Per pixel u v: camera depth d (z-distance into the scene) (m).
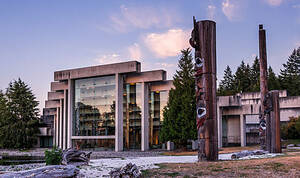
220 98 46.81
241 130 46.88
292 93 75.81
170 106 41.22
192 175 13.47
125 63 49.59
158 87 51.91
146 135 49.47
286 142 43.00
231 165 15.61
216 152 18.94
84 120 54.34
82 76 54.00
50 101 68.12
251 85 89.88
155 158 26.47
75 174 11.57
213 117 19.14
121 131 49.97
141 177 13.02
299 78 79.31
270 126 25.48
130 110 52.31
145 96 50.12
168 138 40.81
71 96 55.56
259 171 13.77
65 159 19.86
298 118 45.47
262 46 28.38
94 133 52.81
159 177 13.29
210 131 18.95
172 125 40.28
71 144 54.69
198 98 19.50
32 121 66.31
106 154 39.16
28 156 36.31
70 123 55.00
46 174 10.77
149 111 53.03
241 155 23.39
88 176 14.22
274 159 17.02
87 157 20.73
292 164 14.87
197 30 19.77
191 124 39.22
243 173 13.47
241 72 93.00
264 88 27.88
